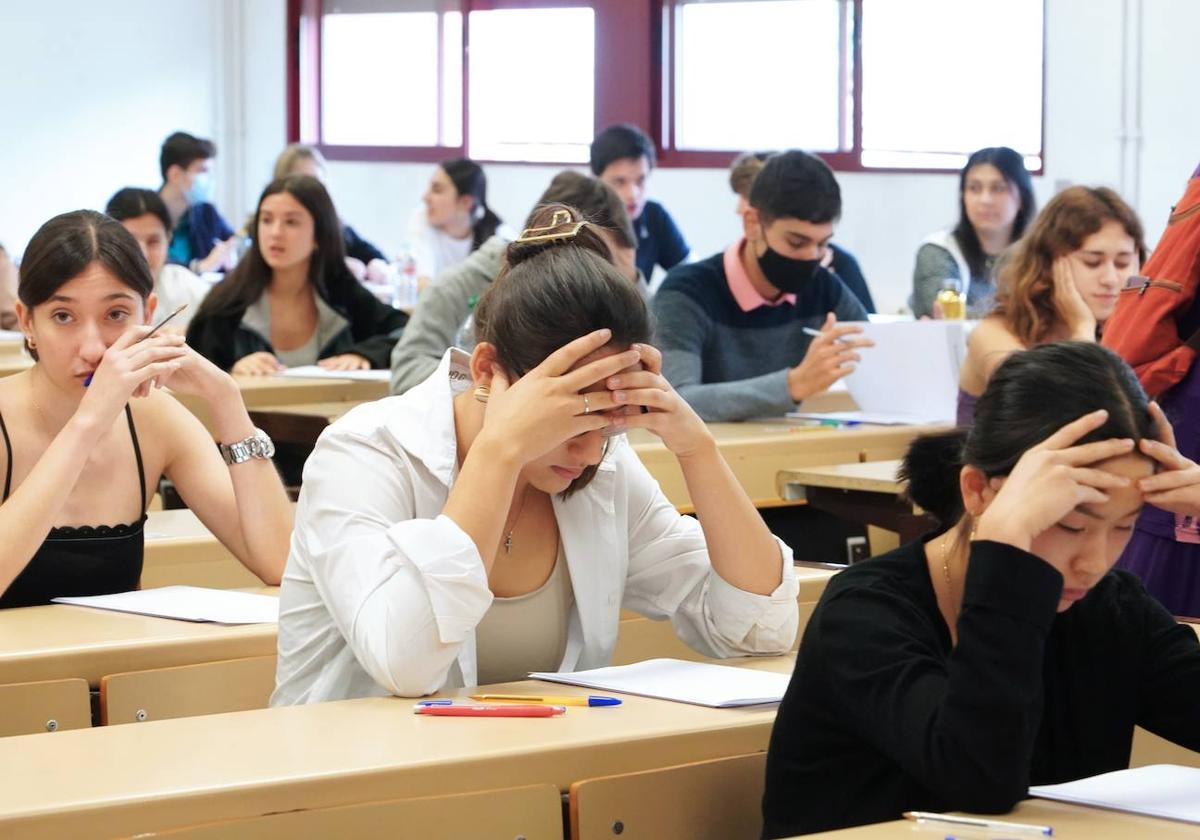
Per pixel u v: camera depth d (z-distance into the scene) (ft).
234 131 39.68
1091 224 13.12
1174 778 5.56
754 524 7.16
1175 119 26.27
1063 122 27.61
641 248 26.32
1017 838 4.83
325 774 5.07
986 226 21.04
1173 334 9.77
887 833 4.90
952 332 14.87
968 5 28.78
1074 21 27.32
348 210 38.22
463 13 35.88
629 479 7.40
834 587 5.74
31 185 37.09
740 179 22.45
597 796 5.51
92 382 8.90
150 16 38.47
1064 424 5.21
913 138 29.78
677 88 33.06
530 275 6.43
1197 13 25.88
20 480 9.29
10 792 4.87
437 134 36.76
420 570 6.24
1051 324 13.41
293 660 6.91
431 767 5.24
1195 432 9.61
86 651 7.32
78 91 37.60
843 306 16.35
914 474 5.95
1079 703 5.92
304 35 38.42
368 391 16.75
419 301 15.97
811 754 5.64
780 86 31.55
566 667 7.16
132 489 9.51
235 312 17.97
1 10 36.37
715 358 15.87
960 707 5.02
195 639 7.58
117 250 9.19
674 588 7.43
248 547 9.50
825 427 14.84
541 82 34.94
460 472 6.63
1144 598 6.10
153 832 4.81
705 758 5.82
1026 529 5.07
